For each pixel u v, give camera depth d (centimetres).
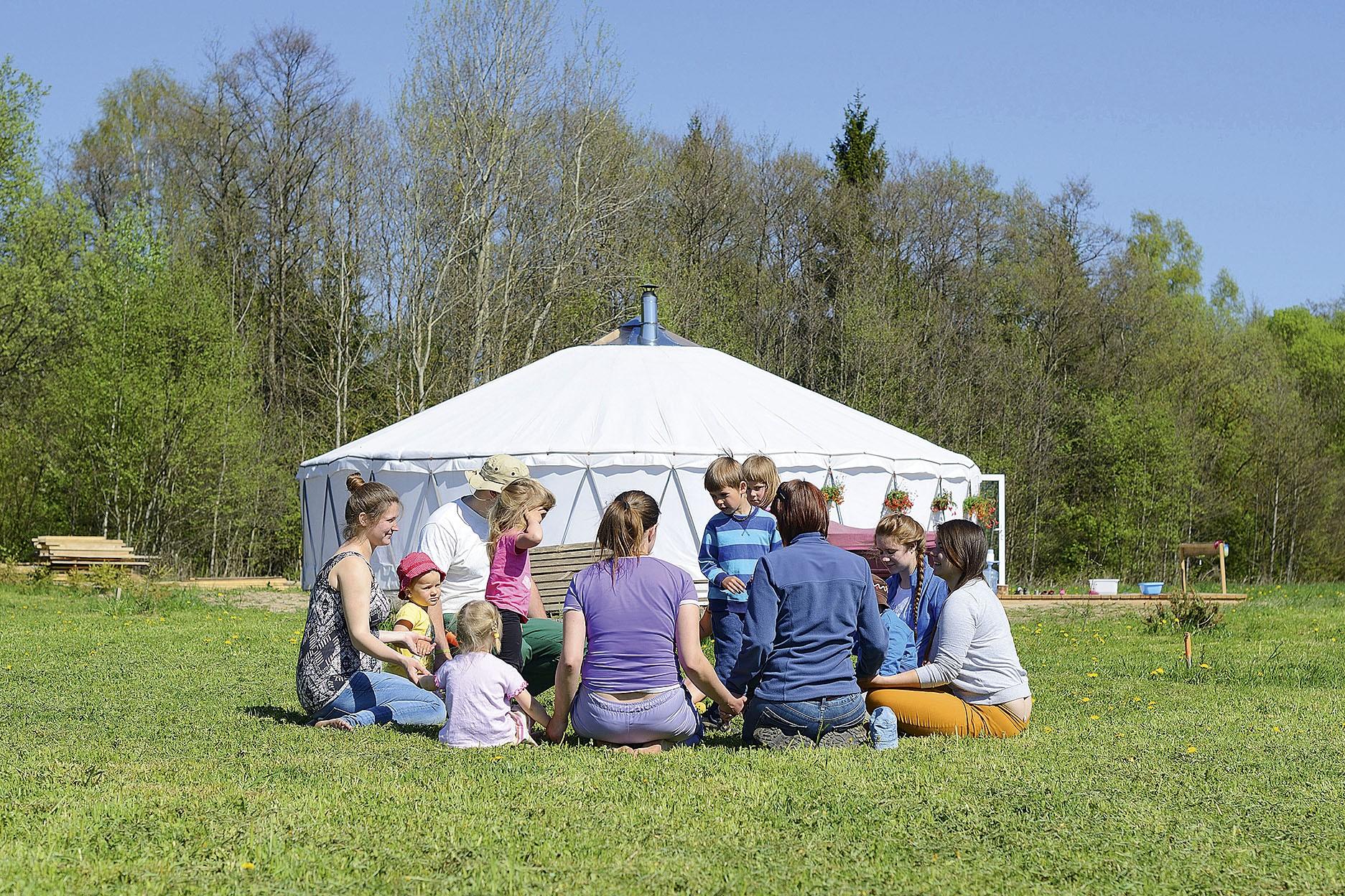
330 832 426
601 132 3553
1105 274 4147
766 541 739
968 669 659
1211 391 3997
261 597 1881
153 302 2958
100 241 3030
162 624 1349
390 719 663
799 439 1855
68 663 952
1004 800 486
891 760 568
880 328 3784
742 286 4100
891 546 710
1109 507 3828
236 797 470
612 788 498
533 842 418
